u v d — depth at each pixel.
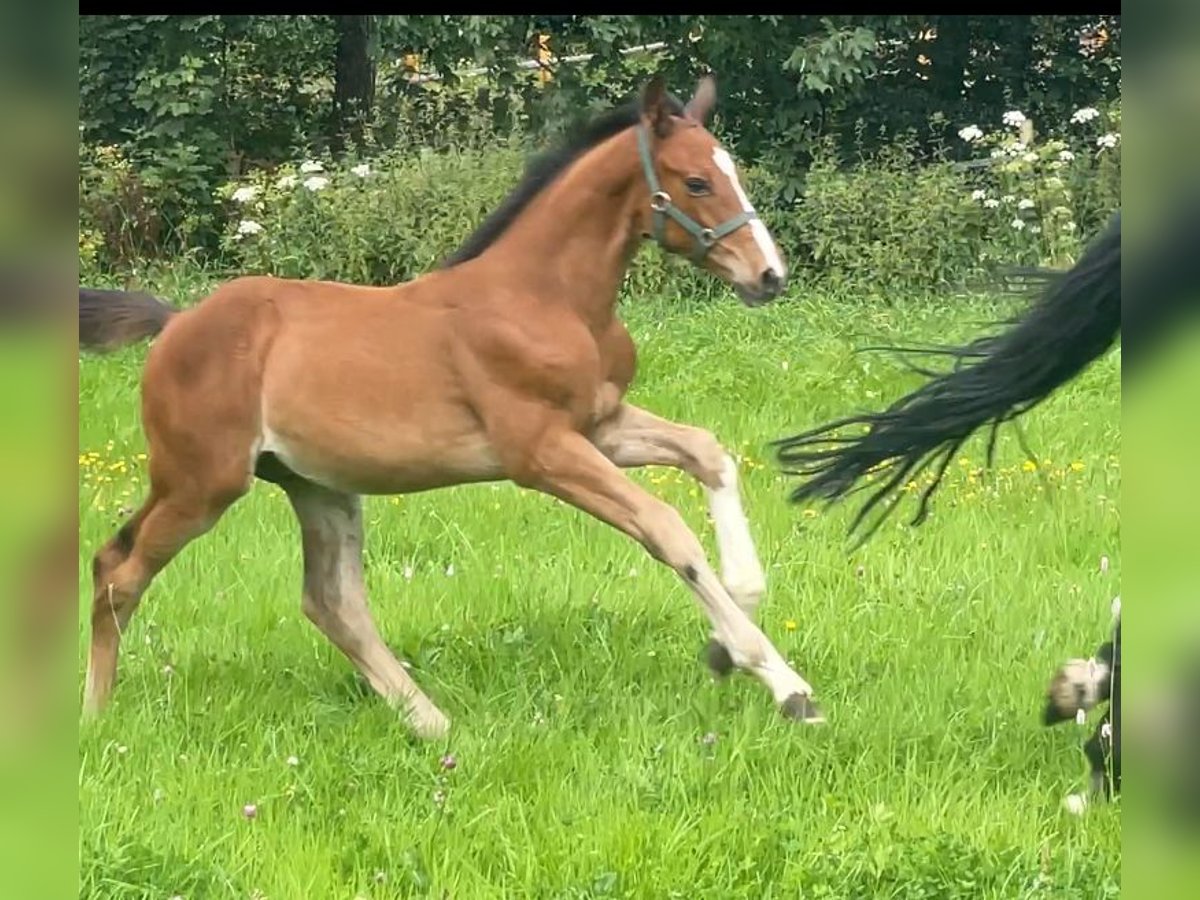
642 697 5.75
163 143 16.92
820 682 6.03
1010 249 15.21
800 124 17.41
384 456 5.72
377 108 17.91
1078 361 4.86
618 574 7.25
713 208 5.70
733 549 5.67
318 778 5.07
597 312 5.85
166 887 4.16
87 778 4.94
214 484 5.84
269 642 6.58
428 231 15.34
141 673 6.14
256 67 17.98
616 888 4.21
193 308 5.98
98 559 5.96
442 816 4.73
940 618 6.62
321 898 4.24
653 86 5.75
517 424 5.66
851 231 15.50
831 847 4.38
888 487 5.23
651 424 5.97
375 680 5.88
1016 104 18.22
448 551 7.81
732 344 12.31
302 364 5.77
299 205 15.45
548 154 5.95
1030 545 7.73
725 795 4.89
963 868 4.18
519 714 5.65
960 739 5.31
